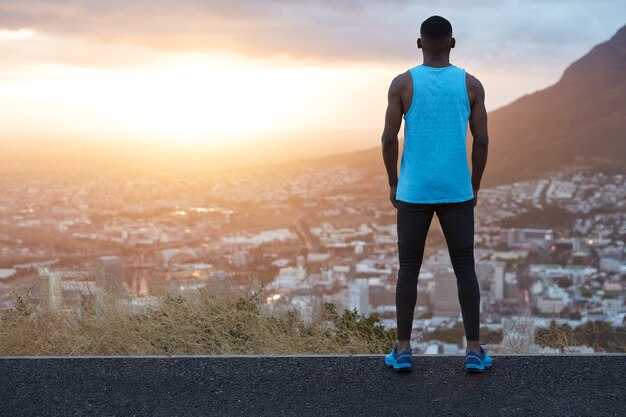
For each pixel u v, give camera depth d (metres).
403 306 3.30
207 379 3.25
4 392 3.13
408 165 3.22
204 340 4.53
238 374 3.31
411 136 3.18
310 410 2.88
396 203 3.33
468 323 3.26
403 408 2.88
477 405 2.89
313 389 3.10
